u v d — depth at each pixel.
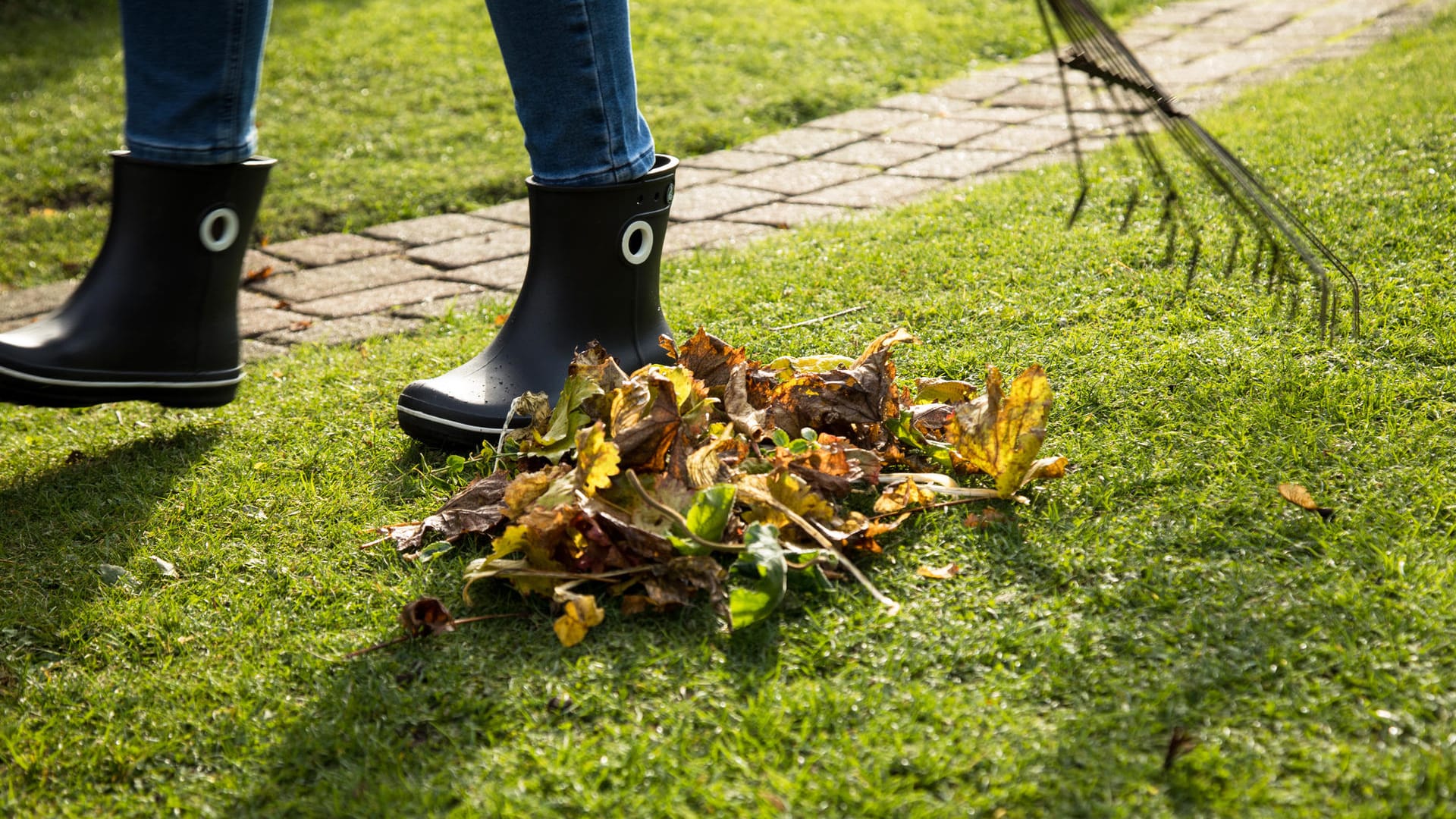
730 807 1.28
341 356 3.07
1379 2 7.56
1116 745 1.32
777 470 1.75
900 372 2.42
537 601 1.71
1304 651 1.44
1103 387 2.22
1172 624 1.52
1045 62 6.85
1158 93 1.38
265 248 4.52
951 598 1.63
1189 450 1.96
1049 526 1.78
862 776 1.31
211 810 1.38
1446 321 2.33
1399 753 1.27
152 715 1.55
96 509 2.17
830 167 5.06
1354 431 1.97
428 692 1.53
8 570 1.96
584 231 2.29
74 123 6.00
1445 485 1.78
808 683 1.47
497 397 2.25
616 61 2.23
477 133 5.83
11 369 2.21
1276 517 1.73
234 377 2.51
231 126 2.29
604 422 1.89
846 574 1.71
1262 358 2.26
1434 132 3.72
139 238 2.30
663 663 1.54
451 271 4.09
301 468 2.30
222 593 1.85
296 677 1.61
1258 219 1.50
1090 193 3.60
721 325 2.86
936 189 4.50
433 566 1.85
